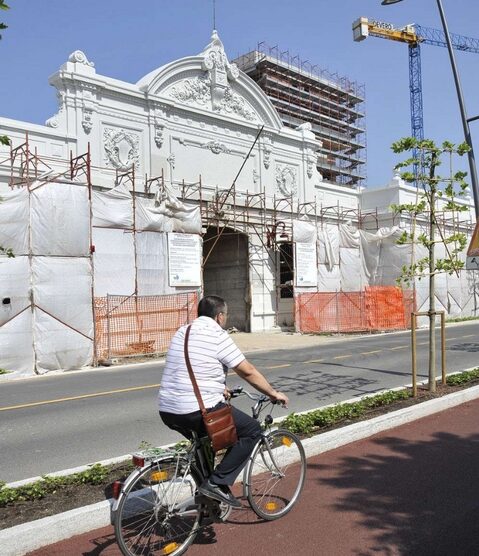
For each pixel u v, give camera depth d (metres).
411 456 5.84
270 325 27.23
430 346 8.65
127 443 6.93
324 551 3.84
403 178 8.65
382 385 10.37
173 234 20.39
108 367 15.85
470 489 4.91
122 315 17.27
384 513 4.44
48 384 12.74
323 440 6.00
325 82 79.88
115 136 22.11
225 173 26.30
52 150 20.23
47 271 15.20
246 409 8.57
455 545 3.90
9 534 3.77
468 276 35.94
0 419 8.72
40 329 14.99
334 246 28.47
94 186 21.03
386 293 26.03
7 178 19.02
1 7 4.50
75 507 4.36
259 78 73.12
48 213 15.30
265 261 27.27
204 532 4.16
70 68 20.77
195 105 25.08
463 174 8.48
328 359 14.88
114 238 18.47
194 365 3.85
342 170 85.38
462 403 8.23
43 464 6.22
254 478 4.35
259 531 4.16
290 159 29.73
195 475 3.97
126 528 3.67
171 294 18.53
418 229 32.38
